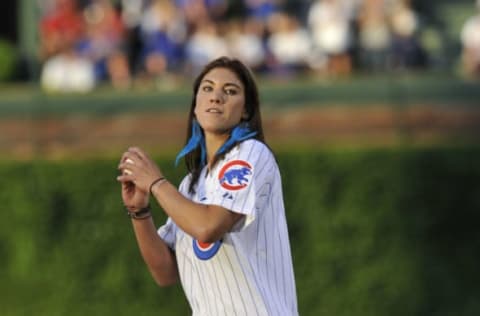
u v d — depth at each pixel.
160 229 16.20
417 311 36.88
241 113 15.20
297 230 36.97
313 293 36.81
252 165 14.62
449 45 48.22
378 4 43.88
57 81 45.31
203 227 14.15
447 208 37.16
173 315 37.31
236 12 45.66
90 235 37.84
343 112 39.84
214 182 14.83
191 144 15.39
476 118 39.41
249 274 14.77
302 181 36.97
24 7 50.12
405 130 39.56
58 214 38.12
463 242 37.16
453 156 37.16
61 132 41.00
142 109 40.88
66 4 46.03
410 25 44.03
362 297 36.72
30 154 40.88
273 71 43.06
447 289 36.91
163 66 44.22
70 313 37.78
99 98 40.97
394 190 37.00
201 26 44.28
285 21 43.75
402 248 36.94
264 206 14.84
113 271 37.66
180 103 40.72
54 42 45.75
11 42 52.94
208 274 14.99
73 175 38.03
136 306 37.53
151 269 16.11
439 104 39.53
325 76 41.91
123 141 40.91
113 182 37.88
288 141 39.91
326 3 43.88
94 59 45.19
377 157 36.97
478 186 37.12
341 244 36.84
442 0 48.66
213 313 15.08
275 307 14.89
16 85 47.16
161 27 44.62
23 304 38.12
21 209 38.31
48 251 38.12
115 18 45.41
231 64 15.23
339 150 36.97
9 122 41.19
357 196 36.91
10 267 38.44
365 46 43.59
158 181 14.53
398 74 41.25
